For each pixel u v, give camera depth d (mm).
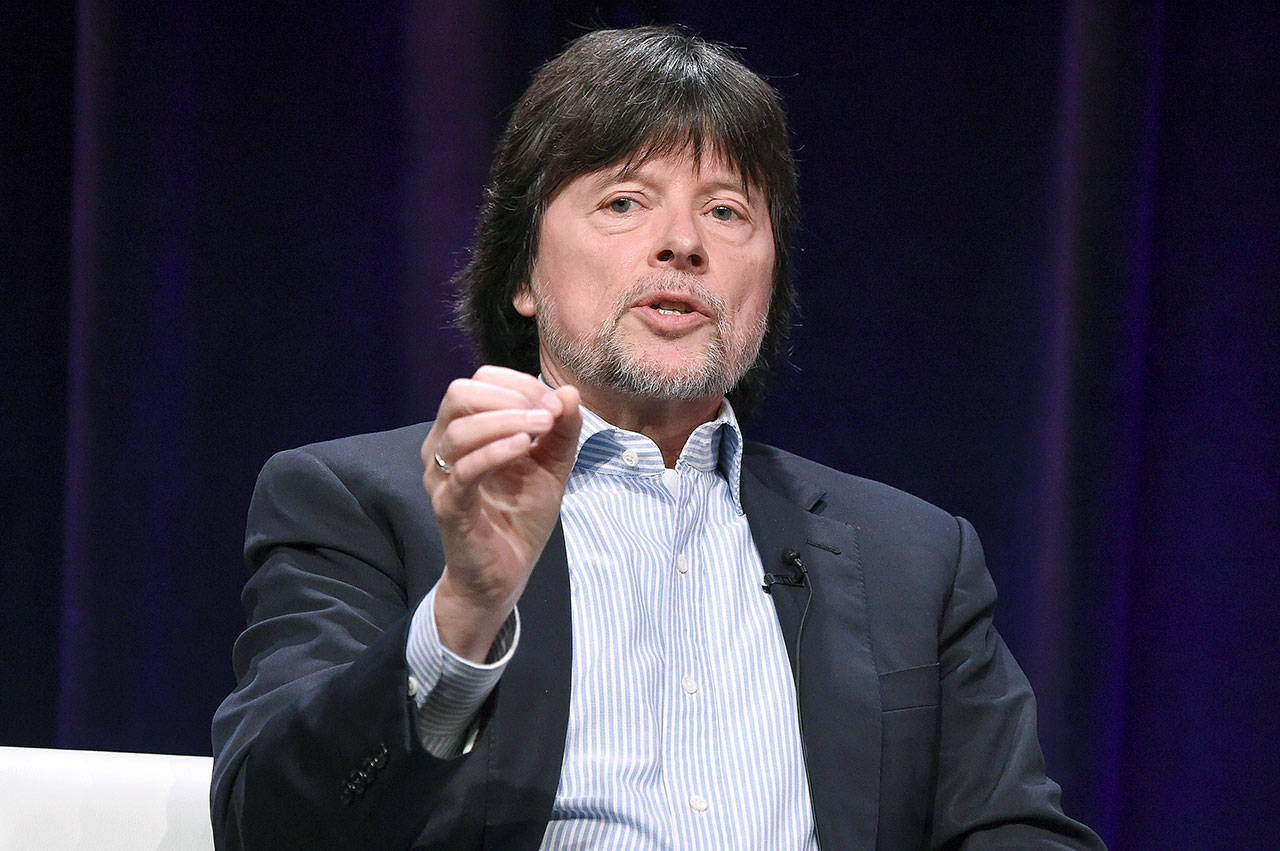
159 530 9672
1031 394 9648
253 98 9852
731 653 5805
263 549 5887
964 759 6020
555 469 4414
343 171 9875
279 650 5414
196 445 9727
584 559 5773
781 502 6359
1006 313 9727
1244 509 9430
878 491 6652
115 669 9602
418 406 9812
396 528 5707
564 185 6148
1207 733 9414
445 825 5129
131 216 9695
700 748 5578
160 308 9719
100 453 9633
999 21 9781
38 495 9734
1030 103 9711
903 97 9898
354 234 9867
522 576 4414
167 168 9750
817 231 9938
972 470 9742
